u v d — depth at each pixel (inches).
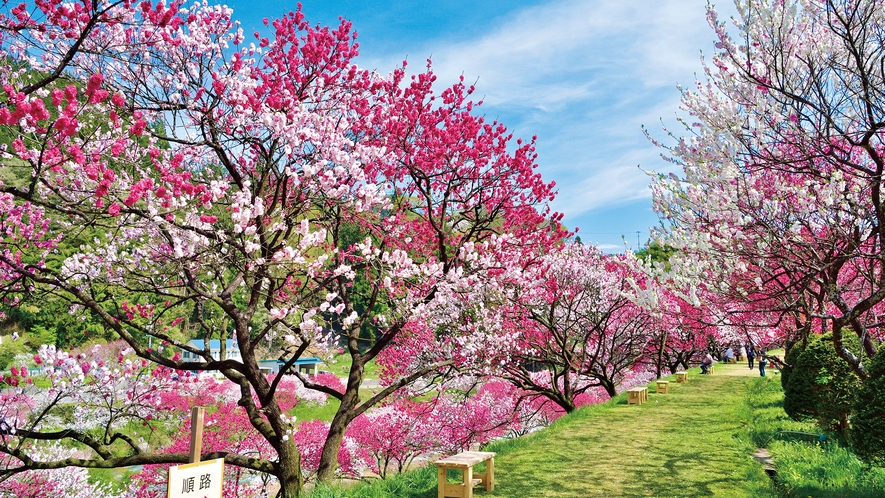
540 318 604.1
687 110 325.7
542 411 783.1
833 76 287.9
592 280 692.7
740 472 315.9
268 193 354.6
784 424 449.4
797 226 295.9
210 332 358.6
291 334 290.7
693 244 297.7
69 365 330.0
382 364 562.9
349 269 300.7
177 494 186.1
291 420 329.1
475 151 425.4
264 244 285.3
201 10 322.0
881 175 254.5
